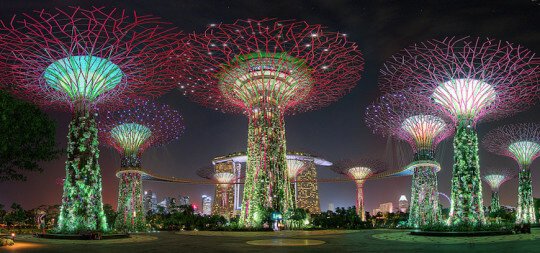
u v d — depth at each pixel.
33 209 76.75
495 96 38.75
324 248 24.42
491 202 94.25
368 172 87.44
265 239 34.72
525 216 66.31
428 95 41.00
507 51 37.06
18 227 71.56
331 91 52.09
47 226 69.38
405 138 59.78
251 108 52.06
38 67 35.47
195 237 39.66
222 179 97.50
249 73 50.41
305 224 57.75
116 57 36.72
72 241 32.44
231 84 50.78
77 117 37.09
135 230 58.47
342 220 65.81
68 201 36.19
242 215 52.03
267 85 50.84
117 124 59.31
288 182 52.56
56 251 23.17
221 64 46.41
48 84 37.59
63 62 35.94
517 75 37.47
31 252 22.38
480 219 36.81
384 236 37.75
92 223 36.28
